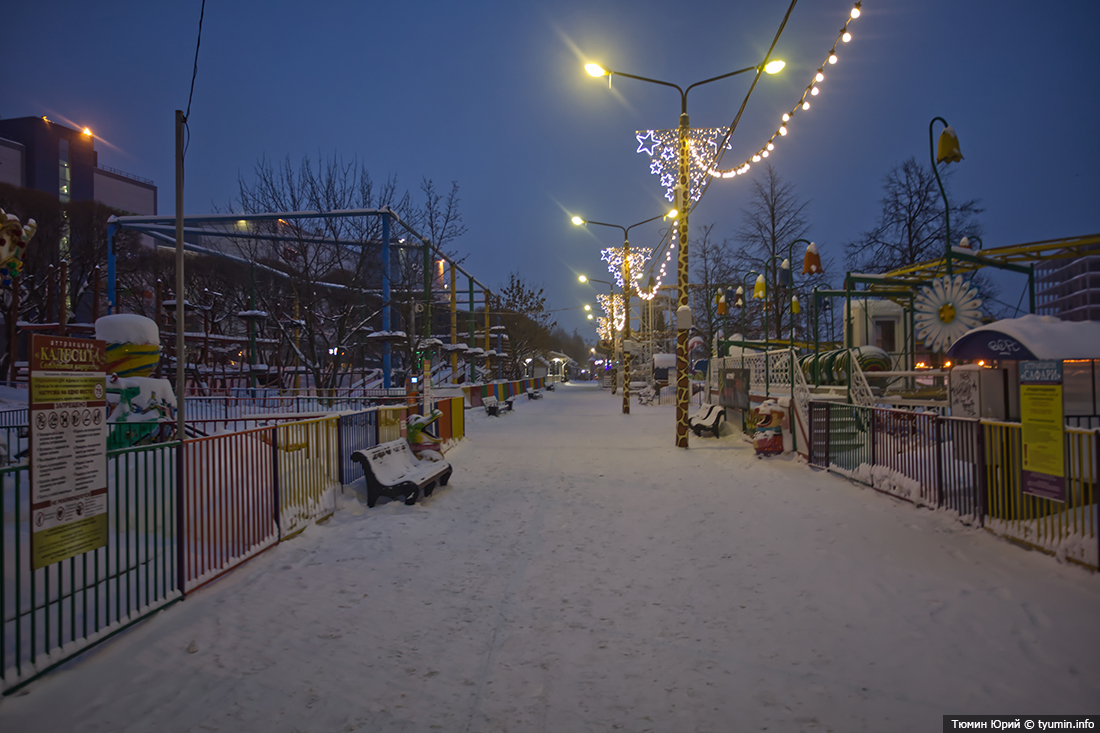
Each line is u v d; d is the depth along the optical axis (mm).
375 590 5043
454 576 5422
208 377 30109
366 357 42500
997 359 8594
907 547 6008
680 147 14625
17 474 3322
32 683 3371
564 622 4355
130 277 35875
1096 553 4781
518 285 51438
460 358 39406
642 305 51094
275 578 5348
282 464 6648
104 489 3934
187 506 4926
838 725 2965
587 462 12391
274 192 25141
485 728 2998
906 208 27516
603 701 3246
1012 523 5852
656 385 36000
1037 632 3910
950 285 12555
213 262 34250
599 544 6461
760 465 11867
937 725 2934
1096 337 8211
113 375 10344
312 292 26016
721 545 6344
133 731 2975
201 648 3906
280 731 2980
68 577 4602
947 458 7031
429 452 10148
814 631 4105
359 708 3193
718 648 3883
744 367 17375
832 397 14180
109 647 3877
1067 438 5109
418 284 27531
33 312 31984
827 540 6414
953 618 4211
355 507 8047
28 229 6766
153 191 77375
